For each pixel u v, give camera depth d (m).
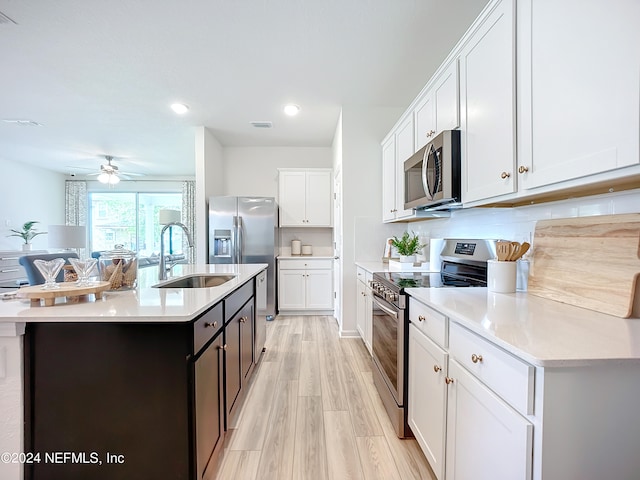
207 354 1.36
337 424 1.84
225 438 1.70
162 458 1.16
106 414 1.16
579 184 0.98
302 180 4.59
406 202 2.39
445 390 1.22
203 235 4.02
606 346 0.79
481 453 0.97
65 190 6.47
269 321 4.09
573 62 0.96
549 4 1.05
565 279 1.28
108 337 1.16
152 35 2.13
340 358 2.84
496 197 1.38
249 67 2.56
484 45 1.42
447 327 1.22
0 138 4.28
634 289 1.01
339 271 3.66
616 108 0.83
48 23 1.99
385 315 1.99
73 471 1.16
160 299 1.39
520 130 1.20
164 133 4.14
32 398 1.15
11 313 1.14
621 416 0.76
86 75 2.65
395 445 1.65
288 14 1.95
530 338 0.84
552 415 0.74
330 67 2.57
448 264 2.25
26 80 2.73
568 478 0.76
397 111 3.39
